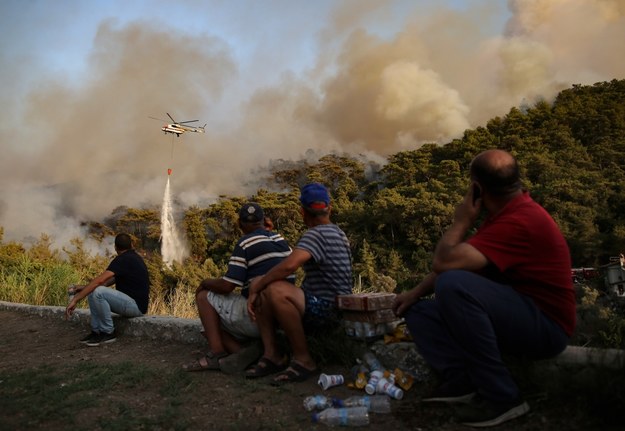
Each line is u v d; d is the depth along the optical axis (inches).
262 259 143.9
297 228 2950.3
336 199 3356.3
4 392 140.1
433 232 2404.0
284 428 105.7
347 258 141.8
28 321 287.4
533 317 98.3
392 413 110.0
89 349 200.7
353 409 107.3
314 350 139.6
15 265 500.1
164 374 147.6
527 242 97.6
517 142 3636.8
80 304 362.3
